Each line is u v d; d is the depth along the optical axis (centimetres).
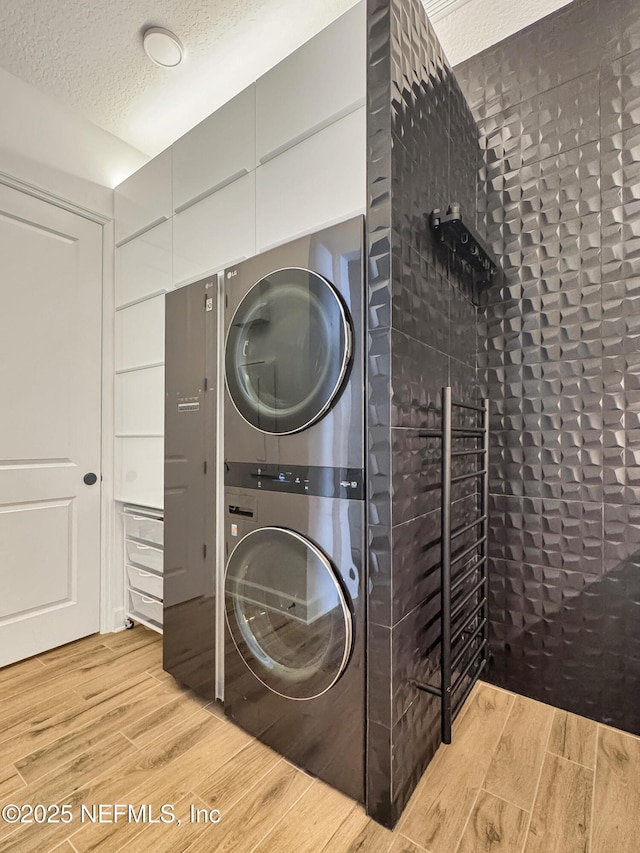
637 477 155
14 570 197
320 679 127
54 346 210
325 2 166
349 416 120
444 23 176
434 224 137
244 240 160
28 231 201
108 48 184
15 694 173
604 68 161
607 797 125
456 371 160
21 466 199
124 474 223
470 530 172
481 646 177
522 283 178
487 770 134
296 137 142
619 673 158
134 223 217
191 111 220
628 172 157
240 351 149
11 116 194
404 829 115
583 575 165
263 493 142
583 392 165
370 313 117
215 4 166
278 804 122
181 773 132
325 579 124
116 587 230
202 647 165
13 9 165
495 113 184
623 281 158
